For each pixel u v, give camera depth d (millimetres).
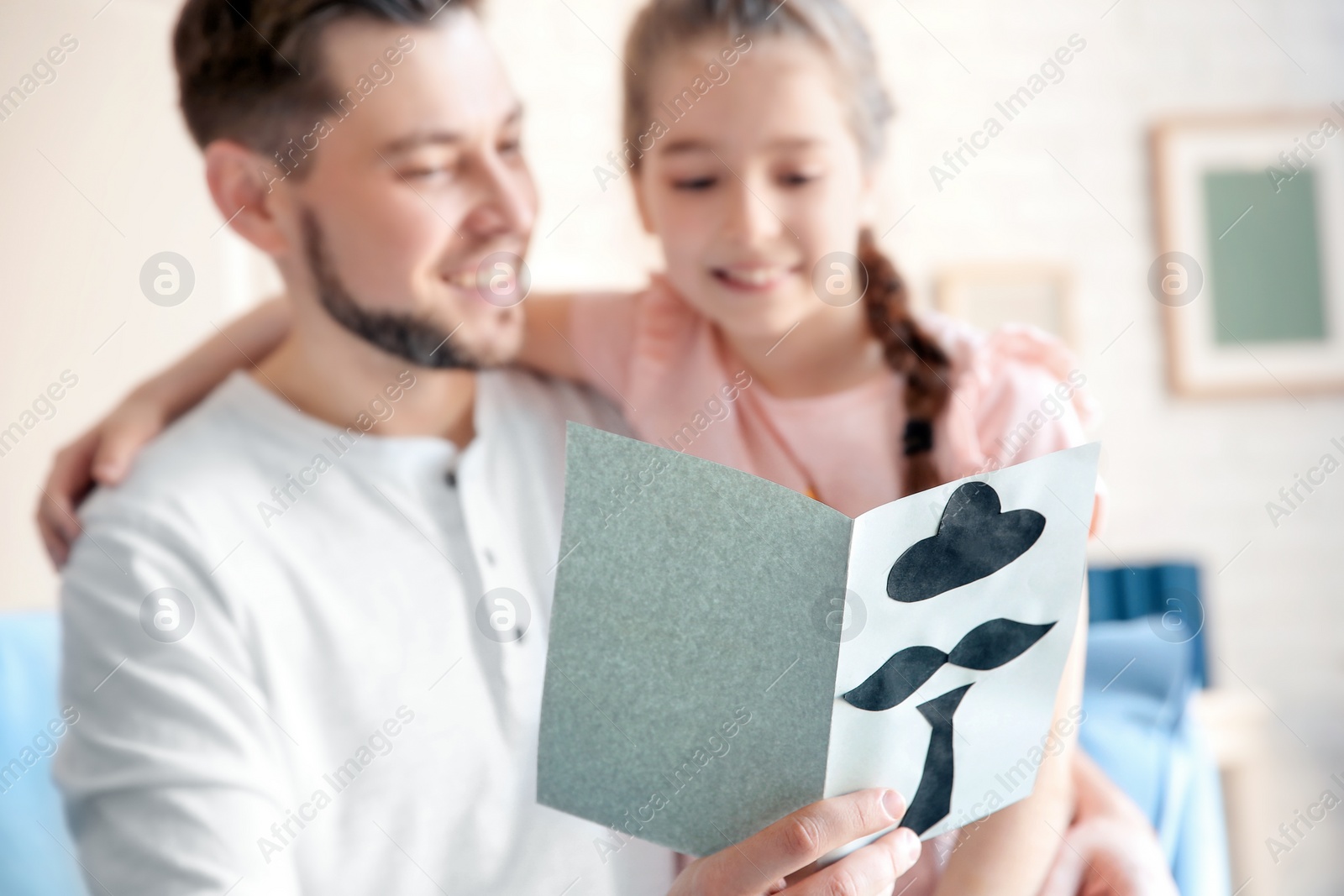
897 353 920
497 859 847
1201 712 1206
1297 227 1171
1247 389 1201
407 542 886
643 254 954
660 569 643
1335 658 1253
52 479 885
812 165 901
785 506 613
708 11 879
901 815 667
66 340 959
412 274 899
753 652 643
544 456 903
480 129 893
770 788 670
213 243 954
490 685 865
